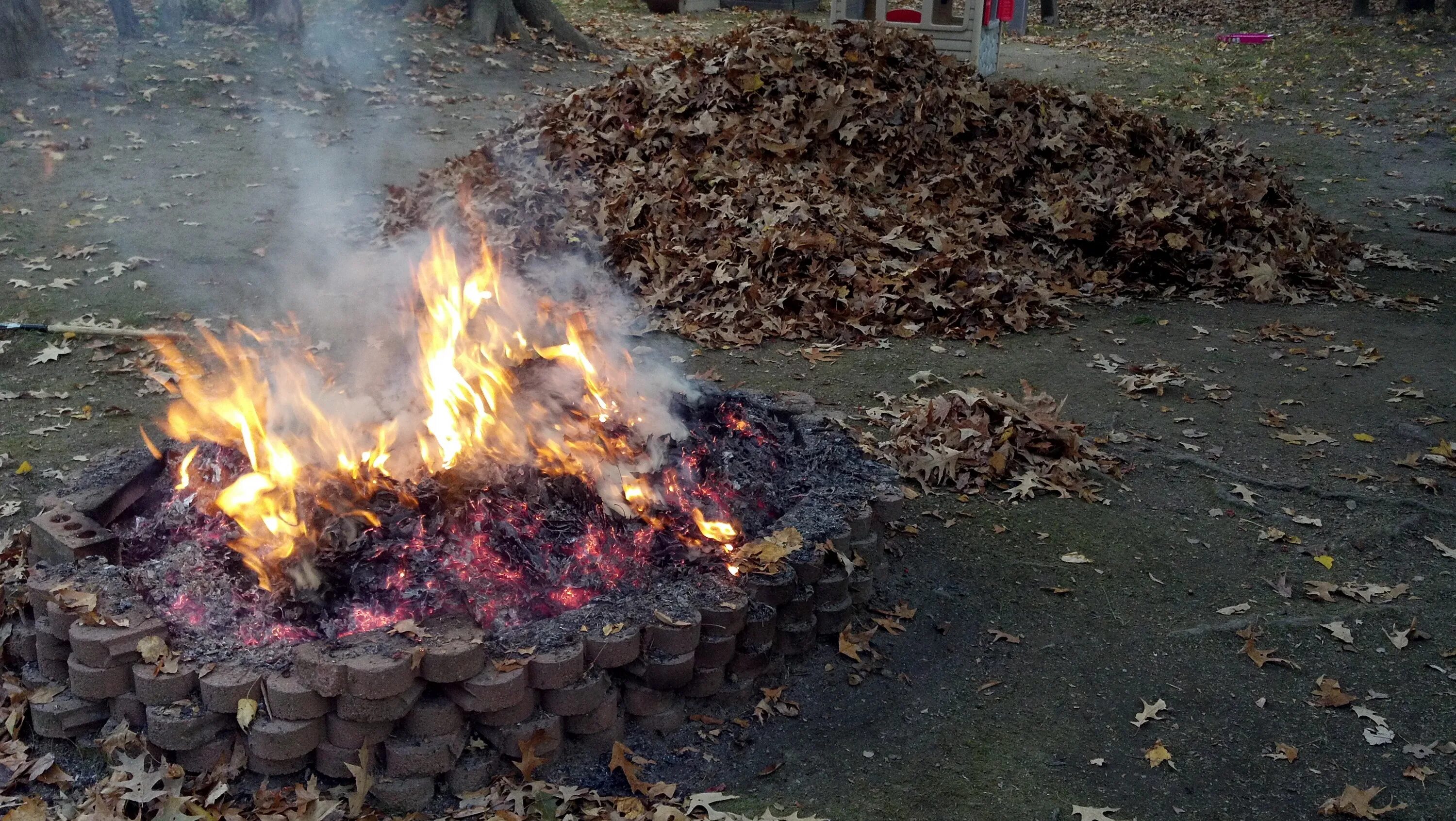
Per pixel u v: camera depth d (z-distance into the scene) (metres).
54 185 10.33
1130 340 7.75
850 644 4.11
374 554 3.73
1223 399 6.73
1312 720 3.88
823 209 8.46
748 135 9.38
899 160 9.70
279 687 3.22
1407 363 7.30
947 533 5.10
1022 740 3.74
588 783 3.43
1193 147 10.91
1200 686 4.06
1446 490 5.57
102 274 8.33
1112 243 9.05
